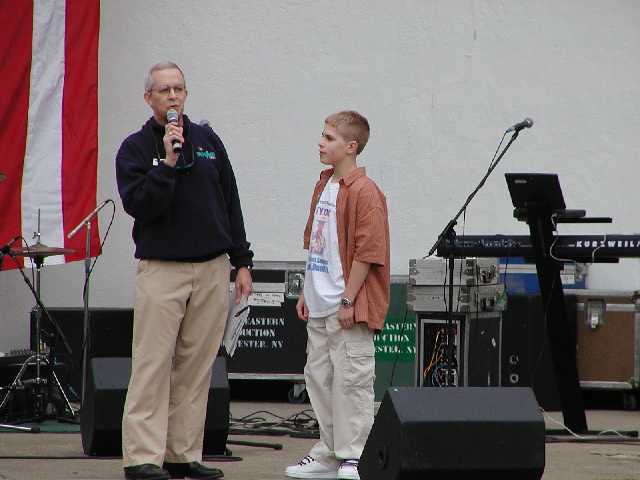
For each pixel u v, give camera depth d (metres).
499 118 34.69
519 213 25.84
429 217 34.78
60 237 31.84
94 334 31.48
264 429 25.92
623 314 32.06
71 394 31.22
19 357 27.42
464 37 34.78
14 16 31.88
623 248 25.16
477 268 26.48
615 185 34.44
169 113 18.06
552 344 26.12
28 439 24.27
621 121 34.44
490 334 28.11
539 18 34.59
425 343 26.95
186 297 18.30
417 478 15.12
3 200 31.55
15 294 34.22
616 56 34.47
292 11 34.94
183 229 18.20
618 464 21.59
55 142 31.98
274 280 32.31
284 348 32.34
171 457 18.72
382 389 30.80
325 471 19.23
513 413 15.41
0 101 31.66
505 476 15.40
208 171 18.58
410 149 34.81
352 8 34.94
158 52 34.81
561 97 34.56
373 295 18.94
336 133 19.38
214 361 20.44
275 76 35.03
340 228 19.06
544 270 25.73
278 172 35.03
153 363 18.08
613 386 32.06
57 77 32.06
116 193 34.50
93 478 18.66
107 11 34.66
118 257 34.53
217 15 34.91
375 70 34.91
